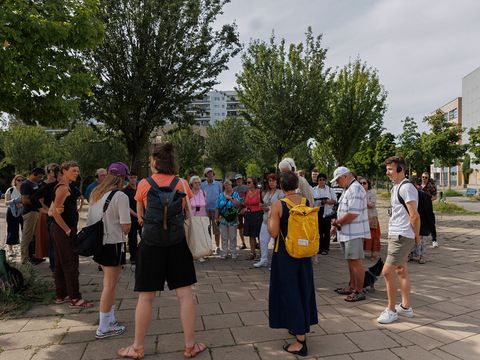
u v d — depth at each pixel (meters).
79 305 4.81
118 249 3.85
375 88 17.75
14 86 5.32
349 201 4.96
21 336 3.91
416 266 7.12
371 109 17.77
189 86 9.74
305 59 12.83
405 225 4.16
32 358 3.42
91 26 6.21
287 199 3.66
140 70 8.72
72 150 30.91
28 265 6.00
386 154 33.72
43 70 5.55
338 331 4.01
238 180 10.05
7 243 8.62
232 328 4.11
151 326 4.18
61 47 6.04
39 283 5.64
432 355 3.44
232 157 41.97
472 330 4.01
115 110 8.90
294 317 3.45
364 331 4.00
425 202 5.17
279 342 3.73
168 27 8.84
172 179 3.50
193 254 3.41
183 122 10.31
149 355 3.46
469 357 3.40
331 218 8.28
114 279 3.90
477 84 51.16
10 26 5.16
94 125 10.01
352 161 39.44
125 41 8.90
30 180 7.21
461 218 15.38
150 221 3.28
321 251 8.53
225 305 4.91
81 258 7.90
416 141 29.70
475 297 5.17
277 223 3.59
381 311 4.66
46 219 7.04
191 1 9.07
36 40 5.48
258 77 12.82
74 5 6.13
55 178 6.12
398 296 5.28
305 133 13.11
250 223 7.81
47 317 4.46
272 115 12.66
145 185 3.43
